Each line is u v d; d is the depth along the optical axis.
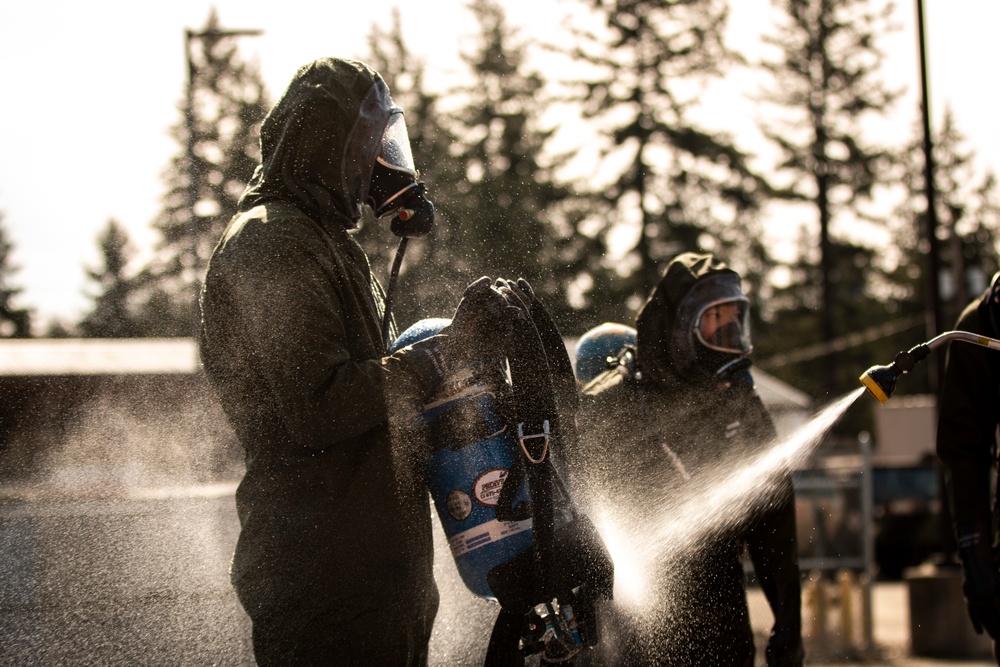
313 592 2.68
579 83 28.83
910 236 42.47
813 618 9.75
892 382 3.45
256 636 2.71
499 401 2.84
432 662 3.25
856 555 10.27
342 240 2.89
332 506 2.69
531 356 2.80
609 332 3.96
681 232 28.67
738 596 3.56
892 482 20.25
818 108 34.22
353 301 2.79
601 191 28.47
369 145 2.87
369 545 2.70
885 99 34.25
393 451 2.76
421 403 2.81
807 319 35.34
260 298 2.64
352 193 2.87
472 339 2.81
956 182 46.28
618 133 28.72
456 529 2.83
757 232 30.61
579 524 2.82
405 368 2.70
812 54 34.19
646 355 3.65
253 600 2.71
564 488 2.84
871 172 34.47
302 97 2.81
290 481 2.70
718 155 29.31
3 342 10.77
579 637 2.80
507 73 28.55
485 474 2.81
